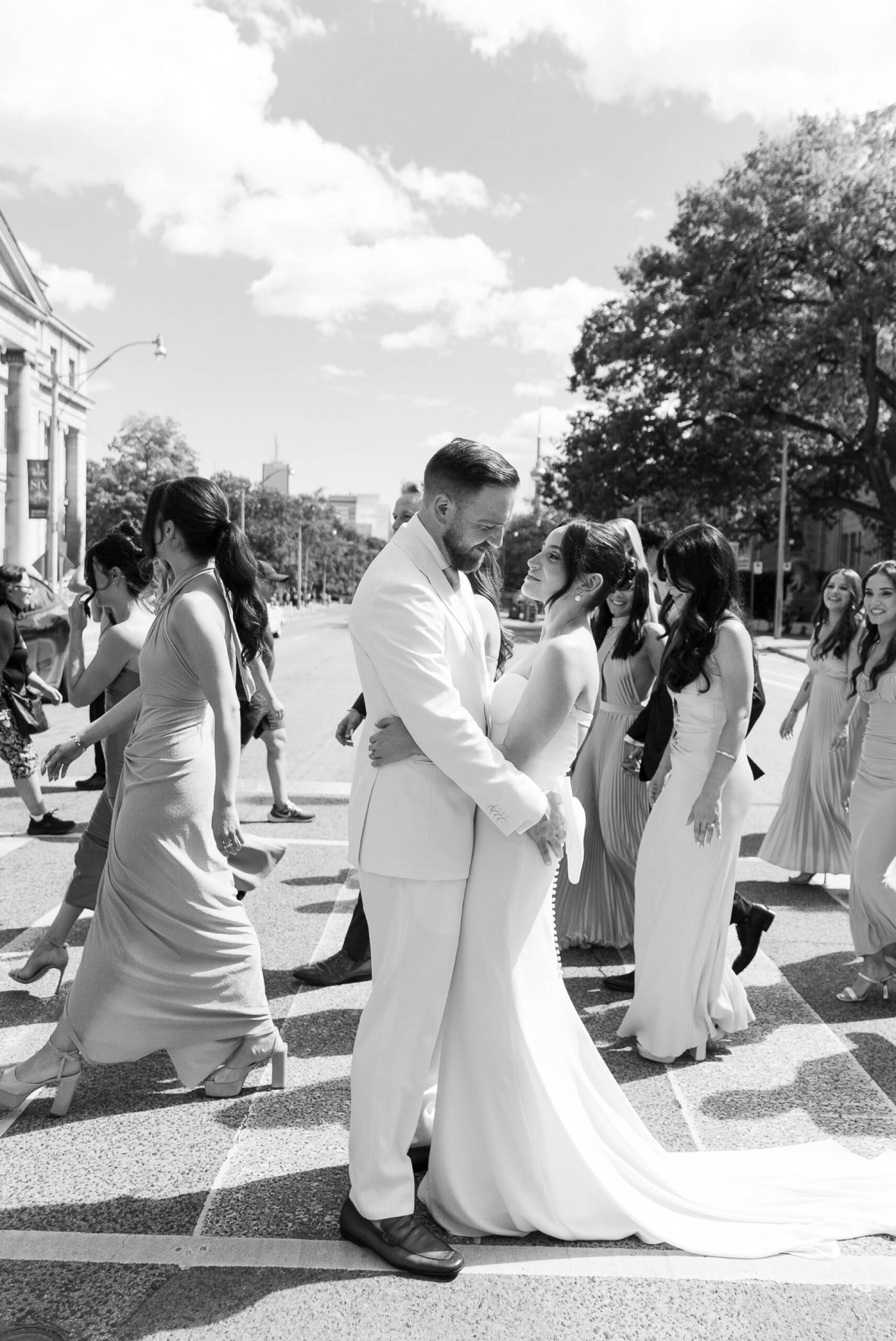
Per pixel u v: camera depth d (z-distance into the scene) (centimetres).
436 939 258
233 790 317
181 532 319
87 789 835
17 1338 227
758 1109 345
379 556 265
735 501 4012
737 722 367
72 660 737
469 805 262
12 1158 304
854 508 3969
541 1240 269
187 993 320
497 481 252
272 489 8756
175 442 7844
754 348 3475
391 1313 238
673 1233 266
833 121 3341
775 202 3275
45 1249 259
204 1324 233
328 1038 390
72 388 5897
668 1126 332
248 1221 273
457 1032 266
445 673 250
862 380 3578
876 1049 396
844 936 534
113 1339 228
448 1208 271
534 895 265
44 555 5322
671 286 3650
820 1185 291
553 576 277
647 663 477
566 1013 278
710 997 386
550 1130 265
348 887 590
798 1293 249
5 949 469
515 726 265
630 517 3834
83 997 316
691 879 374
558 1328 234
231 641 320
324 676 2008
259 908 549
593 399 3912
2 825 714
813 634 629
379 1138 259
